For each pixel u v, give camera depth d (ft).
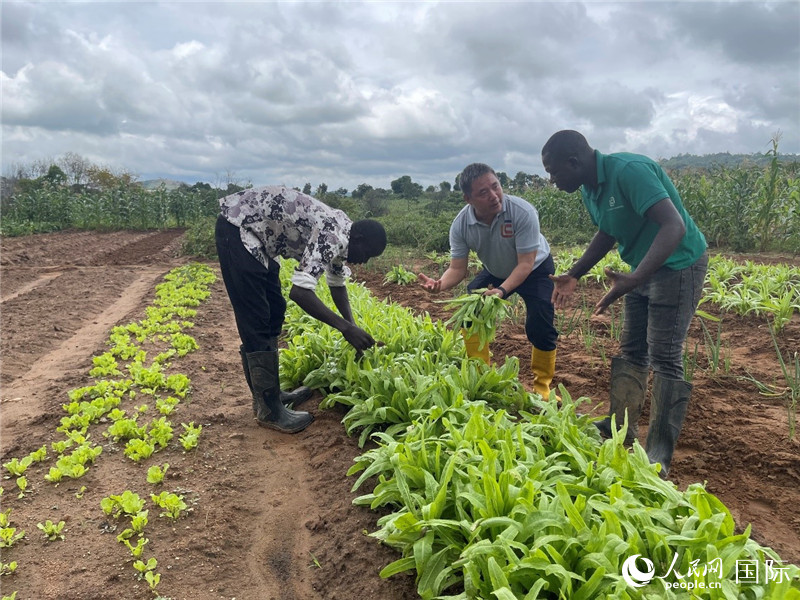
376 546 9.29
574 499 8.73
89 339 23.88
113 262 49.26
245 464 12.71
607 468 8.96
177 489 11.42
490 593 7.11
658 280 11.24
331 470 11.97
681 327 11.30
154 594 8.59
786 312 21.33
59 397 16.47
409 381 13.48
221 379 18.29
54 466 12.44
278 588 8.96
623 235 11.73
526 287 15.02
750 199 41.52
